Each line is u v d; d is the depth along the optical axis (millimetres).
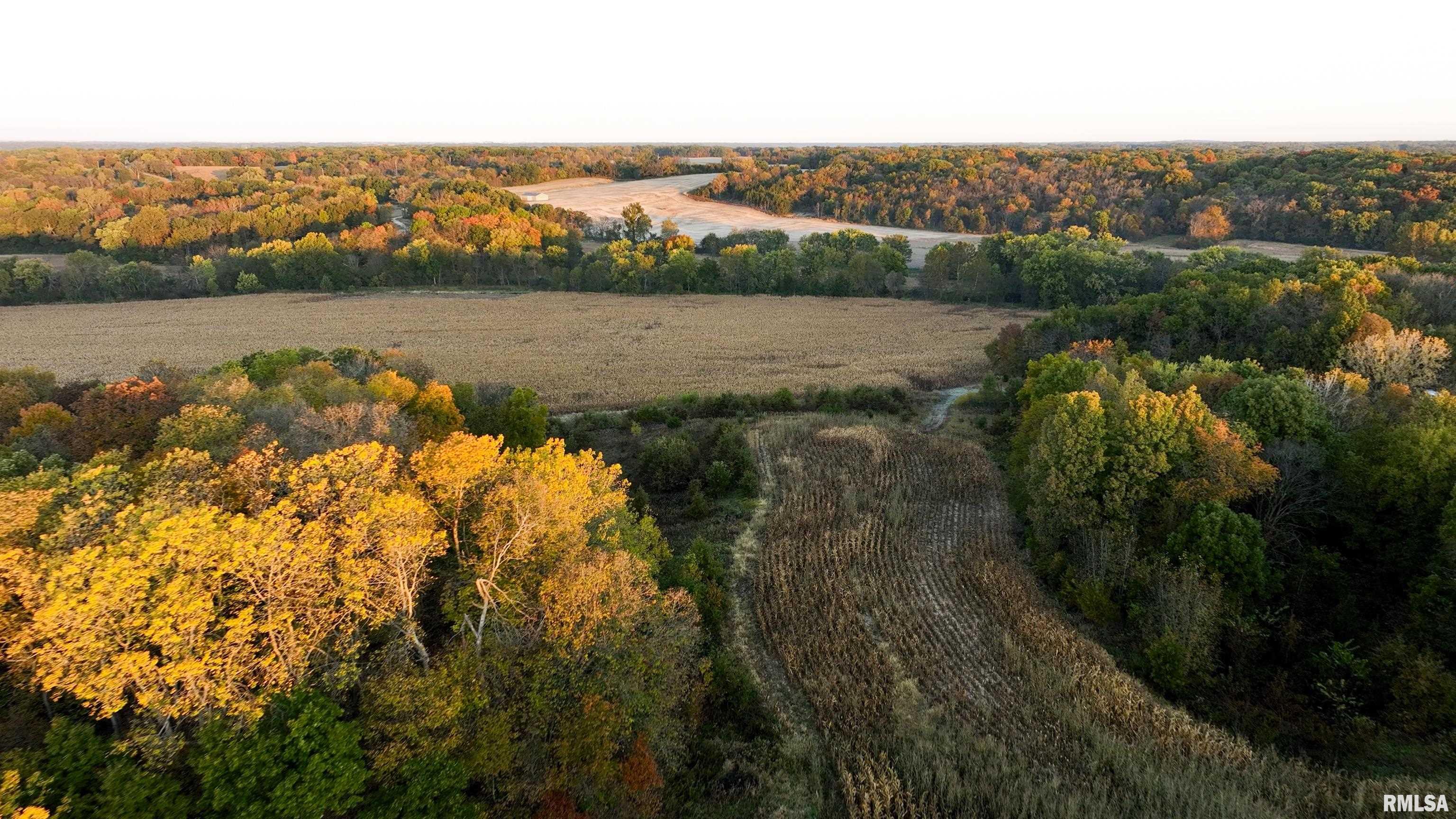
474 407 52281
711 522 47312
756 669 32750
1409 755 25969
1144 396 38656
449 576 28344
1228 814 23875
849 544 42812
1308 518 36875
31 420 38844
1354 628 31625
